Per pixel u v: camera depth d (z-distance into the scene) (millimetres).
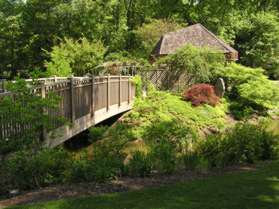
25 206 5105
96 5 34656
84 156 7230
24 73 34375
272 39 37594
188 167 7230
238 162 7906
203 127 18078
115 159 6941
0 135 7566
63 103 11117
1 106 7355
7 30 35656
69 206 5055
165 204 5047
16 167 6301
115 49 36594
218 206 4945
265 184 5965
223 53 26359
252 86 22688
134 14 39094
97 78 14688
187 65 24125
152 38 32625
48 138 9398
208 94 21219
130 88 19516
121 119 18094
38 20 34500
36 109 7996
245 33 38750
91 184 6215
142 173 6707
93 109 14117
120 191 5809
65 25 34344
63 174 6492
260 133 8828
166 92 22594
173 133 8461
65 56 25266
